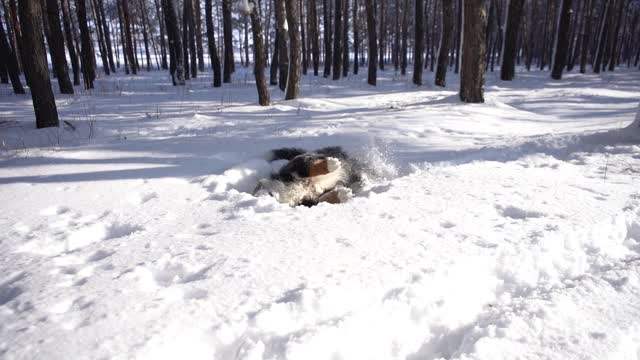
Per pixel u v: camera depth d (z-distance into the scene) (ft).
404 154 20.77
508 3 72.02
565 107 39.11
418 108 36.60
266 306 7.35
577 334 6.81
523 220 11.22
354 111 38.01
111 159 20.48
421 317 7.53
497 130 27.04
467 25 37.50
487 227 10.77
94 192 15.79
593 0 94.94
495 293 8.48
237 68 153.17
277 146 22.62
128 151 22.24
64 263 9.92
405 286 8.01
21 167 19.30
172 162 19.86
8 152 22.94
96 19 113.70
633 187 13.98
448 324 7.43
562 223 10.80
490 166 17.20
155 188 16.14
